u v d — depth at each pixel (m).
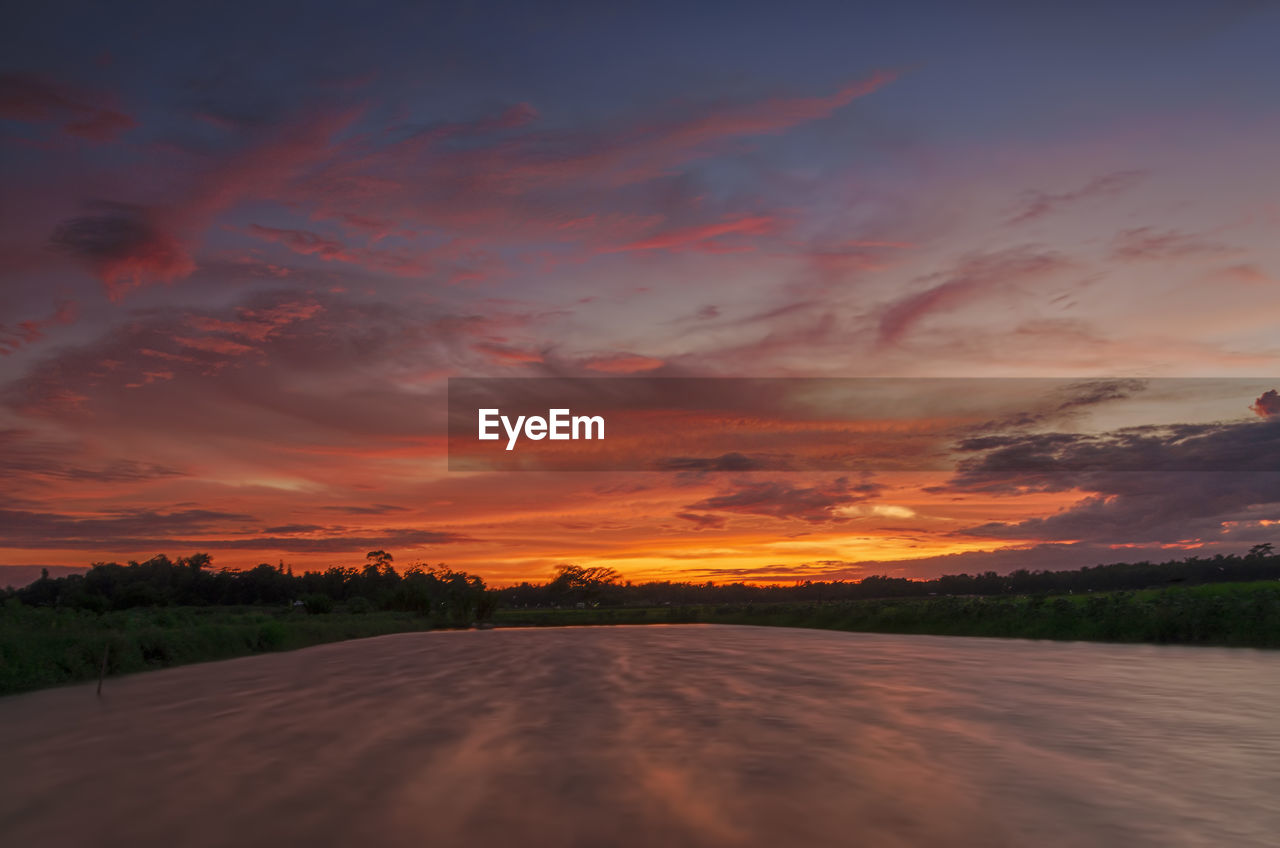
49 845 6.54
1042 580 125.00
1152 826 6.93
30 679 20.33
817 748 10.34
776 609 77.75
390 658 28.81
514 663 25.00
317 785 8.38
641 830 6.80
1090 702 14.77
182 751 10.41
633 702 14.96
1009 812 7.35
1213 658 24.59
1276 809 7.46
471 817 7.17
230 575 122.56
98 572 106.75
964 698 15.38
